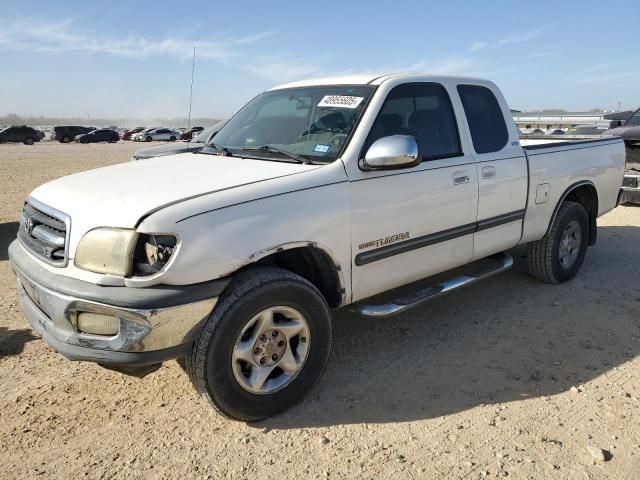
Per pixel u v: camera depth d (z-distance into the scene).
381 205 3.61
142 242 2.76
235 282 3.03
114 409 3.37
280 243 3.10
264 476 2.78
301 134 3.90
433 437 3.08
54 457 2.92
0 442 3.04
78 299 2.78
